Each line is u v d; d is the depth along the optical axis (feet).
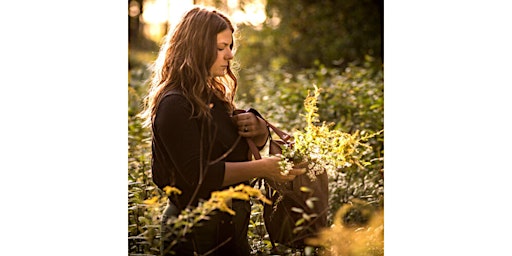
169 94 9.49
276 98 22.66
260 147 10.37
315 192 10.34
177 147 9.27
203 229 9.55
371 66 26.23
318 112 19.86
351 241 10.47
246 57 39.70
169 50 9.96
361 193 13.07
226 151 9.75
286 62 36.81
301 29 42.24
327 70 25.54
